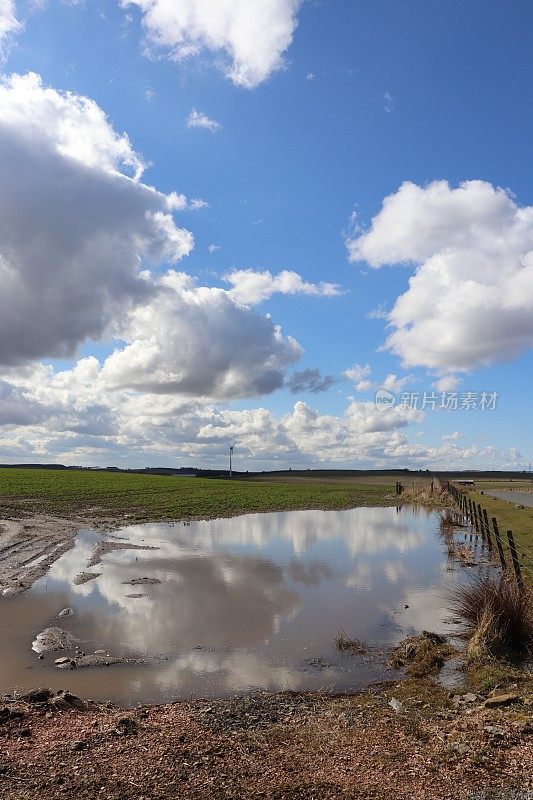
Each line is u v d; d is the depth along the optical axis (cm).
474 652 1009
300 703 830
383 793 548
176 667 1015
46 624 1262
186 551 2212
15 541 2372
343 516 3803
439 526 3117
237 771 592
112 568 1866
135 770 587
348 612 1369
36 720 724
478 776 581
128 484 6275
